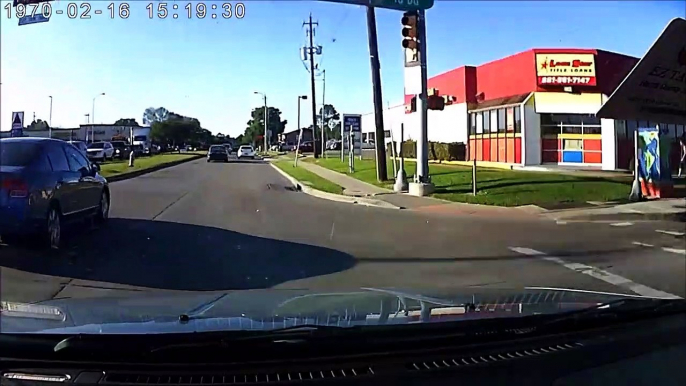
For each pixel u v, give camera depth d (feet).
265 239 39.22
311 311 12.20
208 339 9.68
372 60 82.12
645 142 67.10
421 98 67.82
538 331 11.51
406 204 60.70
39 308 12.46
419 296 14.55
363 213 54.80
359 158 149.38
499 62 111.86
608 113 60.80
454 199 63.46
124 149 181.47
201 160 192.85
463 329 10.78
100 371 9.38
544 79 102.06
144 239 37.93
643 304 13.10
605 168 100.68
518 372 10.50
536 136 103.91
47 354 9.62
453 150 120.06
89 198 40.42
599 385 10.69
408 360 10.19
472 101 119.34
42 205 32.65
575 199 63.16
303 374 9.60
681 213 55.16
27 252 32.48
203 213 52.19
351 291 15.57
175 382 9.21
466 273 30.17
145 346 9.55
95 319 11.23
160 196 67.05
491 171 88.63
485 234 43.34
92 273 28.32
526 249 37.40
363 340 10.13
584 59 101.76
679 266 32.63
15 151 33.19
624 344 12.05
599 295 14.97
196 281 27.09
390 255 34.65
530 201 61.46
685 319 13.56
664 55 54.39
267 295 14.58
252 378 9.44
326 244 37.88
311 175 102.12
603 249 37.68
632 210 56.65
